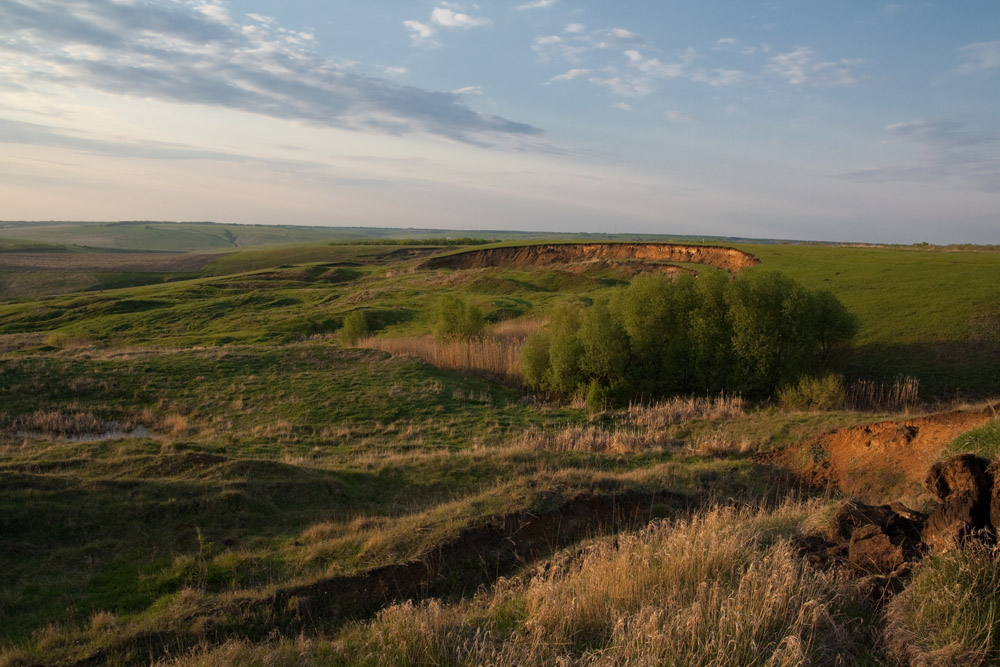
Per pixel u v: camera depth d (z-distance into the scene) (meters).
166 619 7.44
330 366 28.19
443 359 30.66
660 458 15.20
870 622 5.57
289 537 10.38
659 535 8.76
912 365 23.98
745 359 23.28
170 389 24.31
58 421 19.95
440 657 5.75
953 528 5.99
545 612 6.18
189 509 10.85
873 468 12.07
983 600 5.02
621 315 26.23
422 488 13.12
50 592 8.39
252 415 21.94
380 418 21.78
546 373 26.50
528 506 10.45
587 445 17.11
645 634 5.41
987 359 23.19
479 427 20.67
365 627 7.12
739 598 5.74
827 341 24.92
